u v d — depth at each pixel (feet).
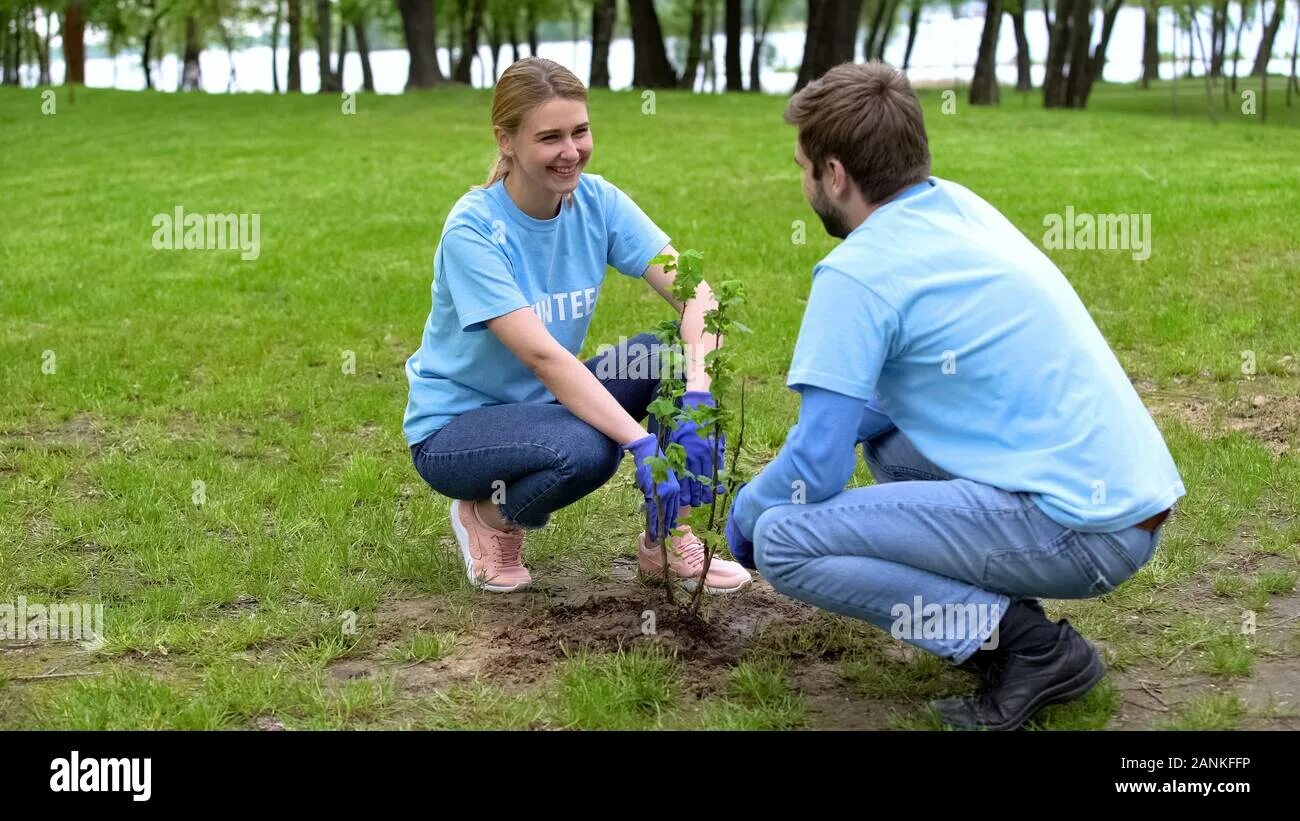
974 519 9.17
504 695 10.48
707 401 11.44
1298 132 62.03
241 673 10.78
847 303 9.13
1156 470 9.09
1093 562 9.07
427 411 12.28
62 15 113.09
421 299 26.86
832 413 9.18
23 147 60.34
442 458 11.98
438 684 10.77
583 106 11.35
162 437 17.83
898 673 10.77
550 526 14.23
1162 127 64.23
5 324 24.86
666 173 47.80
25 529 14.42
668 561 12.43
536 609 12.23
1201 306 23.72
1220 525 13.75
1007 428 9.16
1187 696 10.34
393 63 204.74
